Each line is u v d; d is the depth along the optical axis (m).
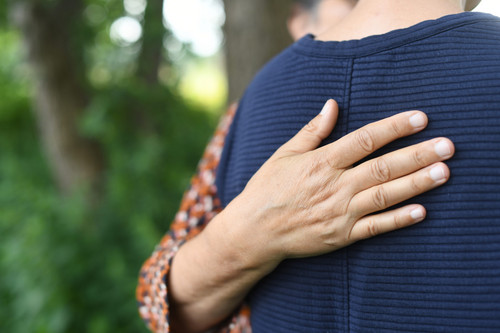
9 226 3.30
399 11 0.67
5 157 5.91
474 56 0.60
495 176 0.58
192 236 0.94
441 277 0.60
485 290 0.58
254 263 0.72
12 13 3.97
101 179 3.90
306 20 1.07
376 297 0.64
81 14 4.61
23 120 7.47
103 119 3.71
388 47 0.63
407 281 0.62
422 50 0.62
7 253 2.88
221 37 4.47
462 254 0.59
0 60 6.58
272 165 0.69
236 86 2.39
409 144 0.62
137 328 2.53
